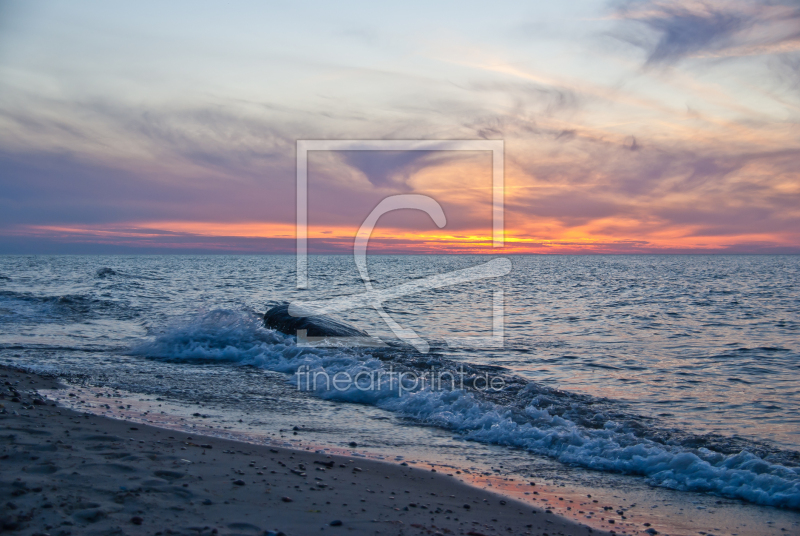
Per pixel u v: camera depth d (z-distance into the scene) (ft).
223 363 41.34
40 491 13.78
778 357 48.11
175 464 17.34
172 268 242.99
